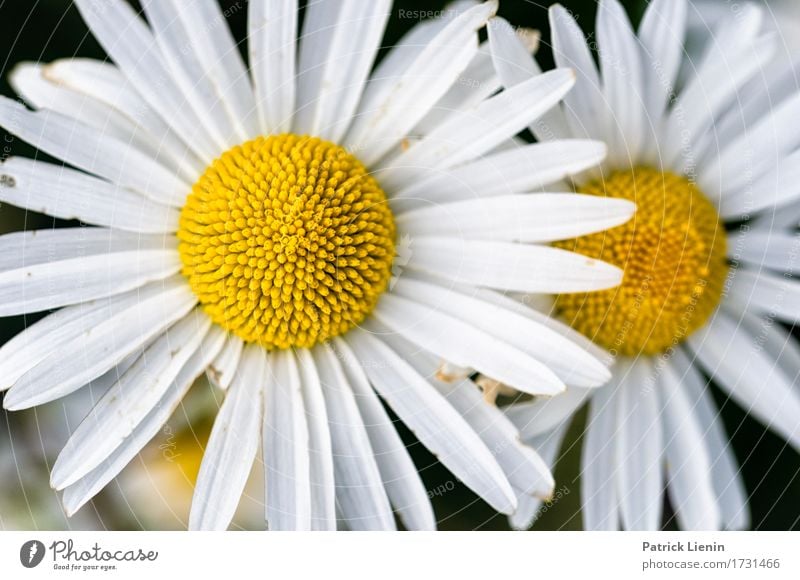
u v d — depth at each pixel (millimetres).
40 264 233
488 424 239
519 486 238
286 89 238
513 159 238
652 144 244
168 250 237
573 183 243
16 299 231
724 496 248
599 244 243
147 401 234
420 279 240
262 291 236
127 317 235
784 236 247
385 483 239
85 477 233
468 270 238
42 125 234
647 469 245
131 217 236
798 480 252
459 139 238
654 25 243
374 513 238
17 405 231
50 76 237
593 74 241
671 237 242
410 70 238
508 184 238
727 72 243
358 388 239
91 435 233
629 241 242
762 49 242
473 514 247
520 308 239
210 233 236
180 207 237
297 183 236
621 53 242
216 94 237
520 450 239
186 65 236
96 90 236
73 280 233
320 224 236
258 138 238
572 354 237
